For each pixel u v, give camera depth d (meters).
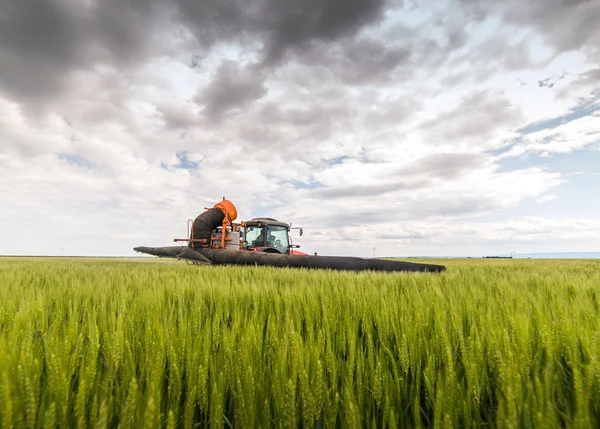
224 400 1.48
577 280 5.24
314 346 1.88
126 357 1.75
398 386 1.63
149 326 1.93
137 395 1.33
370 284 4.82
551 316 2.57
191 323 2.50
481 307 2.85
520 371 1.59
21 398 1.28
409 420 1.58
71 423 1.40
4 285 4.88
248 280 5.90
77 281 5.53
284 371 1.56
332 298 3.49
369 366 1.81
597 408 1.38
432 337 2.11
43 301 3.12
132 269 9.35
